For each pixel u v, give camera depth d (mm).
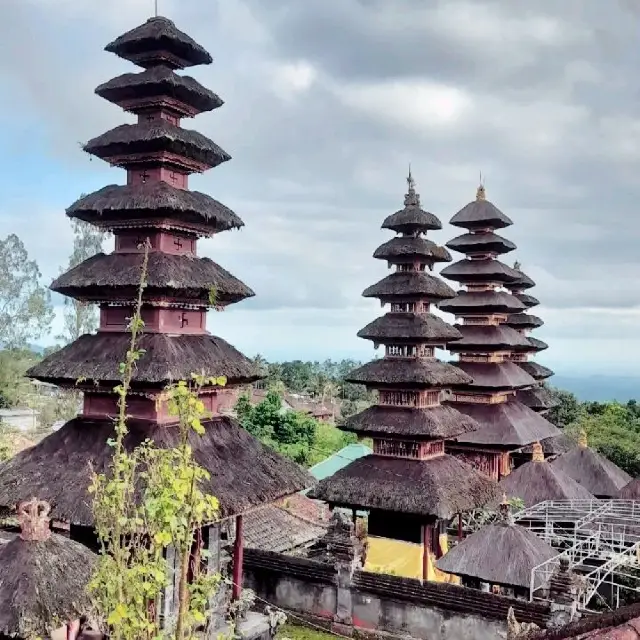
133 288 21234
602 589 30328
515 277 45062
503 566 24406
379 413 32688
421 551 31000
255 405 65375
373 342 33438
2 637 12836
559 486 36469
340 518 27891
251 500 20375
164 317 21641
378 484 30609
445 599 24422
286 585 27781
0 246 75375
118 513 9438
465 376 33594
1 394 78812
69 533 21500
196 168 23672
